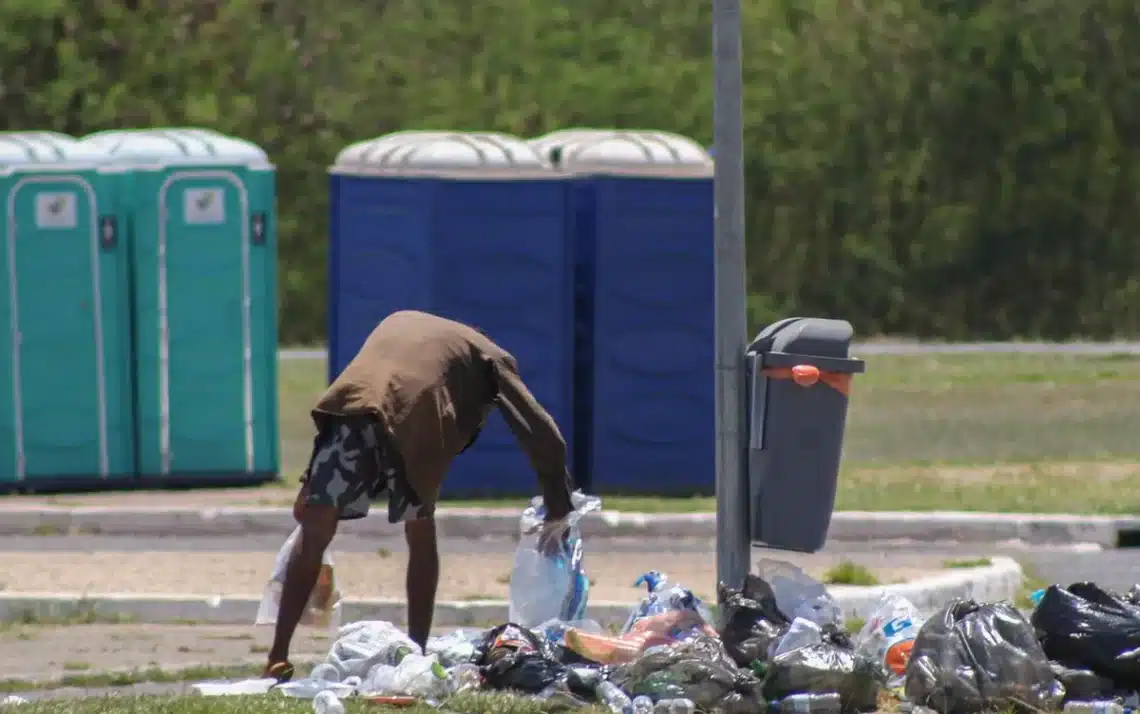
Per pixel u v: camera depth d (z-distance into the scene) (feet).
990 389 279.90
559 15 358.02
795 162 351.67
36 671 110.93
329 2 354.74
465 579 142.51
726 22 107.65
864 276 353.92
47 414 187.32
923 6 363.76
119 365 188.24
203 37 345.31
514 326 185.06
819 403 106.93
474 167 184.14
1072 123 360.69
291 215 335.88
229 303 189.98
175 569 146.10
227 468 190.39
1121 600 99.66
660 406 188.03
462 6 358.84
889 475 197.06
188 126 335.67
